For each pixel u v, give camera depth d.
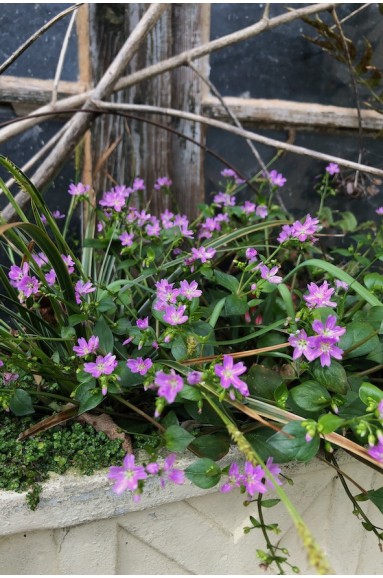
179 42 0.59
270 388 0.41
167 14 0.58
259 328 0.48
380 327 0.41
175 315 0.39
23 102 0.57
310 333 0.40
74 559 0.41
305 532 0.29
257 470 0.36
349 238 0.66
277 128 0.63
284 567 0.47
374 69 0.57
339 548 0.49
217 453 0.40
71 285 0.42
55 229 0.43
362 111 0.64
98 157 0.59
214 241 0.50
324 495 0.47
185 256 0.46
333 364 0.39
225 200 0.56
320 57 0.63
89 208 0.56
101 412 0.43
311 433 0.34
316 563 0.28
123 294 0.45
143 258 0.49
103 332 0.42
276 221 0.52
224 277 0.44
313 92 0.63
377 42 0.64
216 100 0.61
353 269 0.56
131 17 0.57
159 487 0.40
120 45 0.58
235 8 0.60
